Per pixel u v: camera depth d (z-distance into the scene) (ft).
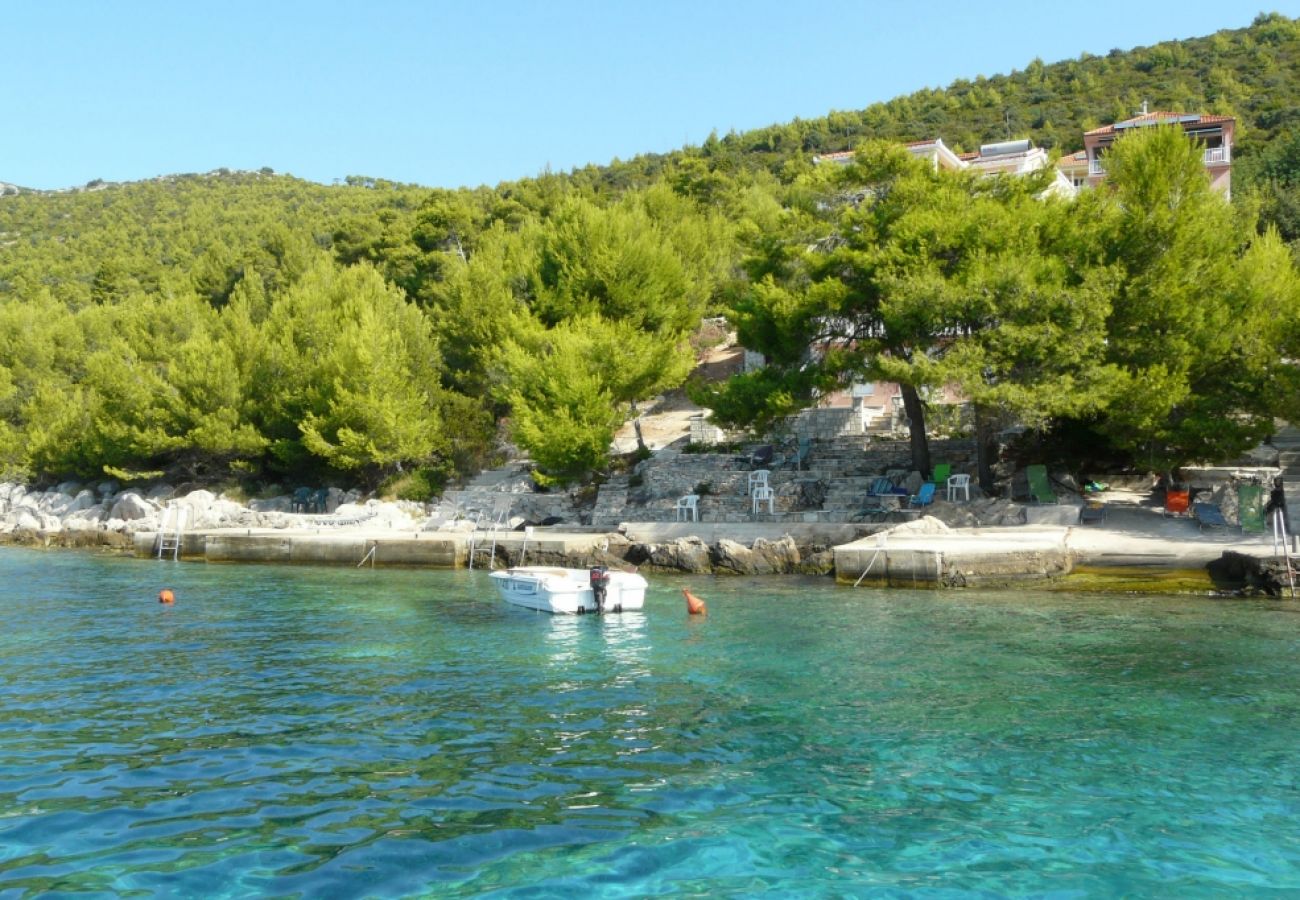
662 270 155.12
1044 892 26.76
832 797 33.88
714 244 196.54
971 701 46.09
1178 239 92.84
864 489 109.40
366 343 151.33
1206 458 90.38
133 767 37.27
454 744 40.22
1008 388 87.56
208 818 31.94
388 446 147.74
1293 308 89.92
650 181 391.24
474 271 166.61
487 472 151.23
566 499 128.98
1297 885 27.17
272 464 167.84
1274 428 88.33
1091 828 31.17
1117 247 96.53
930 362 92.48
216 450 162.40
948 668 52.80
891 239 102.32
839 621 67.97
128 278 338.54
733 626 67.72
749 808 32.91
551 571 84.12
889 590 81.87
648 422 163.43
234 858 28.78
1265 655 54.03
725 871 28.09
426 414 153.89
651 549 101.50
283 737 41.27
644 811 32.63
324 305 181.88
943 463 110.93
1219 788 34.50
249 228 516.32
